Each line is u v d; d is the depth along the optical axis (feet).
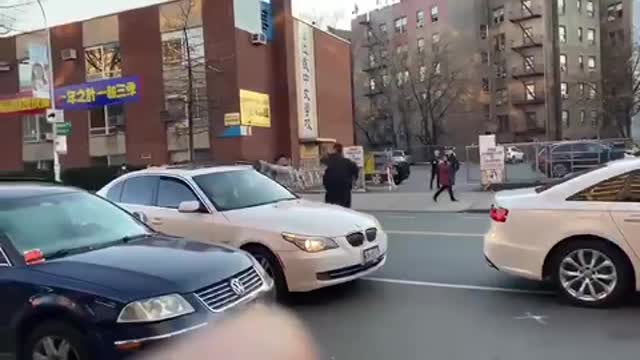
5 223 16.12
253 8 102.58
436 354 17.02
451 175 65.10
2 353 14.65
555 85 217.77
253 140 102.63
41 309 13.91
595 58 228.43
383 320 20.48
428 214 55.67
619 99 211.41
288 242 22.38
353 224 23.45
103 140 114.42
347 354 17.26
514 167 86.12
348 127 134.00
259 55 105.19
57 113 78.13
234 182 26.63
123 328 13.20
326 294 24.16
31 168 121.49
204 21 101.91
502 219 22.50
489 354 16.83
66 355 13.84
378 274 27.48
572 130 219.61
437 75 219.00
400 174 96.43
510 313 20.62
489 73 224.33
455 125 219.20
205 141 103.09
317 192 86.99
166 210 25.66
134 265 14.69
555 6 217.56
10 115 122.93
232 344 14.34
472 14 221.25
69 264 14.78
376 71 239.09
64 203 18.01
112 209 19.07
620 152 79.61
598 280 20.79
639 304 21.04
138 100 110.22
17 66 117.91
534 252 21.72
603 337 17.80
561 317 19.92
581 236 21.03
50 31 117.19
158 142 108.58
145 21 108.68
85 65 115.24
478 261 29.48
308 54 117.08
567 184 21.81
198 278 14.34
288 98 108.27
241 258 16.08
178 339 13.39
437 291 24.03
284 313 17.57
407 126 227.40
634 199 20.61
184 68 104.01
